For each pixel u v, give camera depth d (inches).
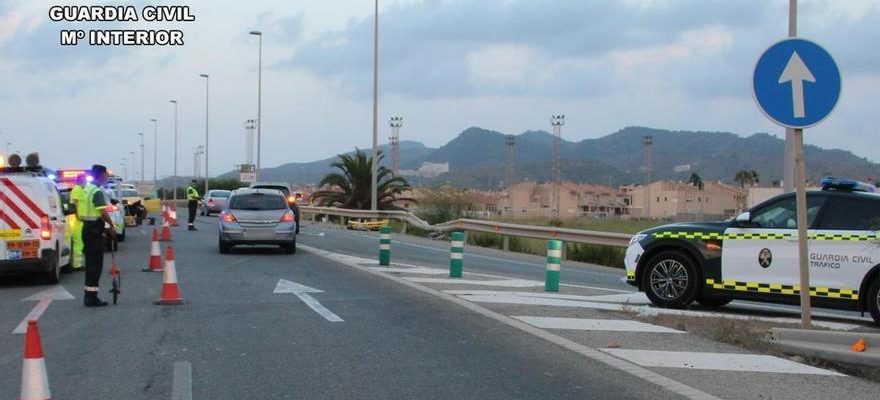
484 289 553.6
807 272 344.2
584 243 956.0
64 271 678.5
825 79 331.3
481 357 337.7
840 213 433.7
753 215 457.4
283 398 276.8
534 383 295.9
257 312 448.5
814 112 331.6
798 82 331.9
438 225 1298.0
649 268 486.0
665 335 383.6
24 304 485.1
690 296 471.8
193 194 1277.1
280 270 668.1
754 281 450.0
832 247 428.8
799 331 341.7
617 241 906.1
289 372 312.0
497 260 879.1
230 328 400.5
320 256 807.7
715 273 463.2
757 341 354.0
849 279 423.2
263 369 316.5
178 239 1058.1
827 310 515.8
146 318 429.7
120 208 973.2
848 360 317.4
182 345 359.9
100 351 348.2
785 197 452.1
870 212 426.6
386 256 715.4
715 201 3777.1
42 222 571.2
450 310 454.9
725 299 499.2
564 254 983.6
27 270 567.2
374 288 550.3
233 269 674.8
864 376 309.4
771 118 332.8
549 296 523.2
